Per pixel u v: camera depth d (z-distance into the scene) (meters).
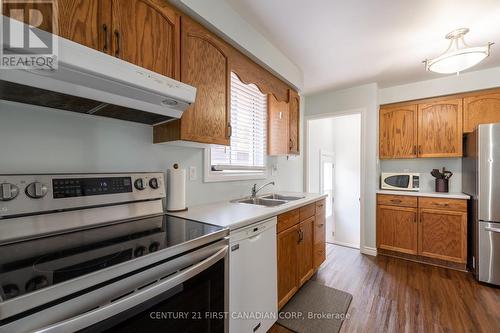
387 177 3.26
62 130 1.14
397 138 3.20
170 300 0.87
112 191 1.21
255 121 2.58
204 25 1.52
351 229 4.14
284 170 3.13
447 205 2.68
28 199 0.95
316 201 2.37
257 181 2.56
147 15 1.16
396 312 1.85
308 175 3.68
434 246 2.75
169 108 1.19
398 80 3.03
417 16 1.74
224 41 1.68
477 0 1.56
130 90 0.97
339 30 1.93
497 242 2.24
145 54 1.15
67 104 1.03
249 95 2.49
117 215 1.23
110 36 1.01
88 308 0.64
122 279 0.72
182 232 1.08
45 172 1.09
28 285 0.59
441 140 2.94
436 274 2.52
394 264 2.79
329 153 4.36
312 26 1.87
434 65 2.02
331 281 2.36
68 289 0.61
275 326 1.70
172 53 1.28
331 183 4.39
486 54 1.81
